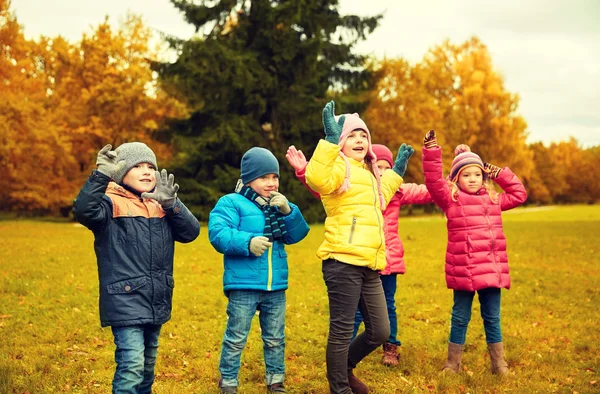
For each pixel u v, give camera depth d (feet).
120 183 11.94
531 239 54.44
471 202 15.80
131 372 10.90
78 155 94.99
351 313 12.92
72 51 94.27
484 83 153.17
